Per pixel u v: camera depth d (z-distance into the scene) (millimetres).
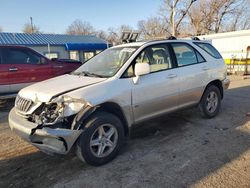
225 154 3658
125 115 3697
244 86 10180
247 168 3234
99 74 3934
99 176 3160
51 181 3084
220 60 5578
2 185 3029
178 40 4840
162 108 4270
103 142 3416
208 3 34844
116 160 3572
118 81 3645
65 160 3623
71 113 3109
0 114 6367
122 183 2988
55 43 23688
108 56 4449
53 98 3168
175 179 3029
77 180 3086
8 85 6812
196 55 5051
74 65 8031
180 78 4492
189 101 4812
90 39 28609
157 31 38688
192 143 4109
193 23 35531
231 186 2848
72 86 3445
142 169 3301
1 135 4770
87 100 3201
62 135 2986
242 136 4355
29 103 3375
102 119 3338
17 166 3490
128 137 4445
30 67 7145
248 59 16156
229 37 17406
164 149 3910
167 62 4434
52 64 7582
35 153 3898
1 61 6766
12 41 22344
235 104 6699
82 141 3188
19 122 3340
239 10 36906
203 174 3117
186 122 5211
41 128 3074
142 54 4113
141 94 3850
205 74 5043
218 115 5652
